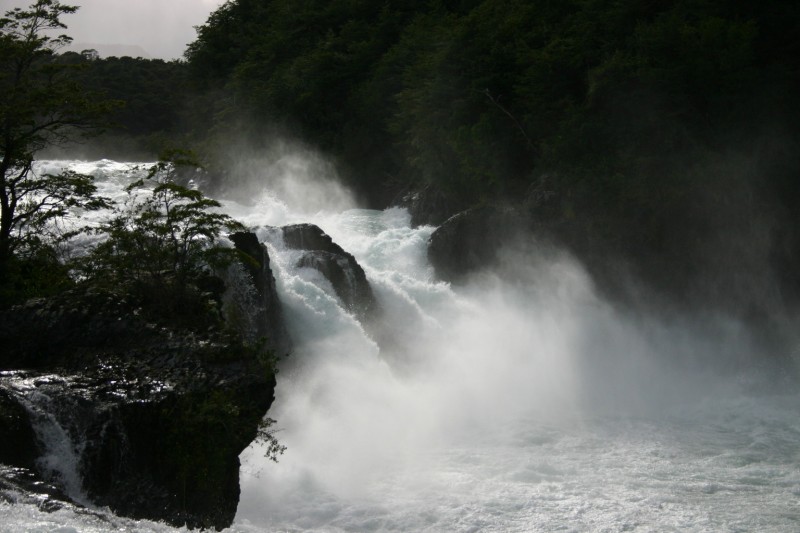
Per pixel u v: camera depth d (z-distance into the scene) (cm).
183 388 1806
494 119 5616
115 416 1683
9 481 1535
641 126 4728
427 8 8862
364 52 8456
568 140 4856
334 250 3441
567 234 4534
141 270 2220
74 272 2381
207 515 1769
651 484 2364
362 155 7744
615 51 5138
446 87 6056
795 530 2009
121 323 1994
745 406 3484
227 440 1772
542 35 6097
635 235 4406
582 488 2308
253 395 1873
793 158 4459
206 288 2261
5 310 2019
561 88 5472
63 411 1706
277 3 10456
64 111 2520
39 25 2523
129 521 1553
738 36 4631
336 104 8500
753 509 2156
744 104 4550
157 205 2431
